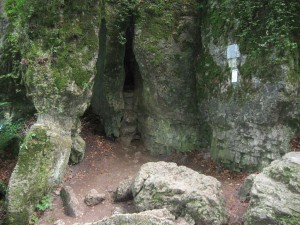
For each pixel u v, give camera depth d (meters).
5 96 8.42
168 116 8.40
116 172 7.68
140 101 8.70
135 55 8.25
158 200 5.89
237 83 7.25
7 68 8.56
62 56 6.82
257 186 5.53
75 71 6.86
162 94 8.28
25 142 6.48
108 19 8.41
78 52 6.93
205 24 8.00
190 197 5.72
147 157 8.46
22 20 6.95
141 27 8.16
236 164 7.43
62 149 6.76
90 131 8.97
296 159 5.80
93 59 7.08
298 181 5.40
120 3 8.48
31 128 6.70
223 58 7.55
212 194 5.87
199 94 8.09
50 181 6.59
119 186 6.72
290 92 6.77
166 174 6.40
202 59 7.99
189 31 8.29
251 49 7.09
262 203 5.30
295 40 7.00
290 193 5.32
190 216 5.66
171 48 8.18
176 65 8.23
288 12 6.89
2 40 8.67
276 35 6.81
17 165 6.32
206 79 7.84
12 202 6.13
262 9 7.11
